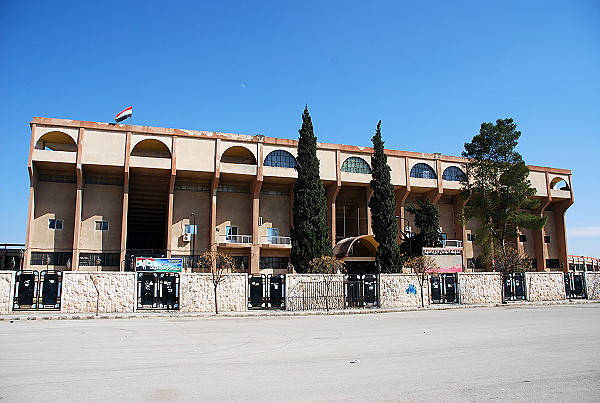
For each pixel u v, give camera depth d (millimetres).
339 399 8172
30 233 50812
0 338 16203
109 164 51812
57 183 54594
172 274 28938
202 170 54719
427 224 54125
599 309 30641
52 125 51000
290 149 59375
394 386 9117
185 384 9266
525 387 9062
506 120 59906
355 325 21406
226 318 25844
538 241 74000
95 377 9875
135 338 16359
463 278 36531
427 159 65625
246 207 60625
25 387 8961
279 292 30797
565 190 75625
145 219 66688
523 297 38688
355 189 64312
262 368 10930
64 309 26344
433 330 18984
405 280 34188
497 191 59656
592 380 9688
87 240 54250
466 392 8664
